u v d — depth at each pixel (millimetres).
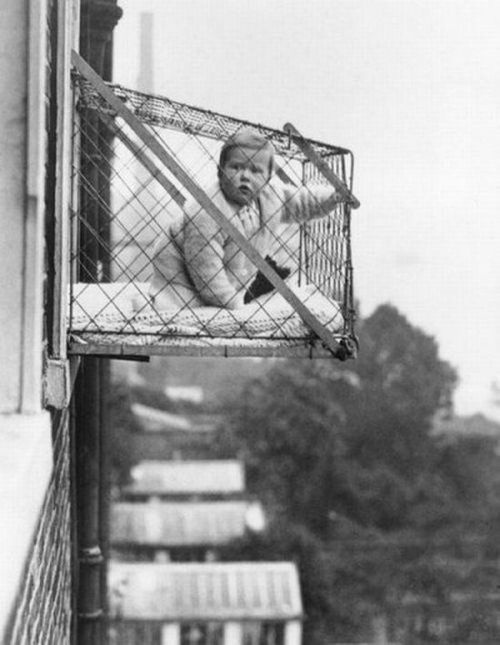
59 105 4637
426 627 40938
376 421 51938
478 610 41125
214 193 5551
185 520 43219
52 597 5227
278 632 33594
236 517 43594
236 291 5500
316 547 41812
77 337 4953
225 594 34219
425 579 42375
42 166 4148
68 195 4789
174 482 49906
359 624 40719
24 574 3422
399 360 56750
